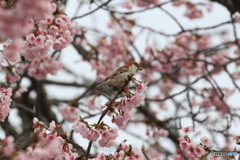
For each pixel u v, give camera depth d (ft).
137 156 25.44
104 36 48.47
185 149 27.45
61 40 26.11
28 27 17.26
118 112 25.52
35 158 21.53
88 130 25.08
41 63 42.42
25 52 24.68
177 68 52.49
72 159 25.11
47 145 22.89
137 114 57.11
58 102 58.49
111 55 48.39
